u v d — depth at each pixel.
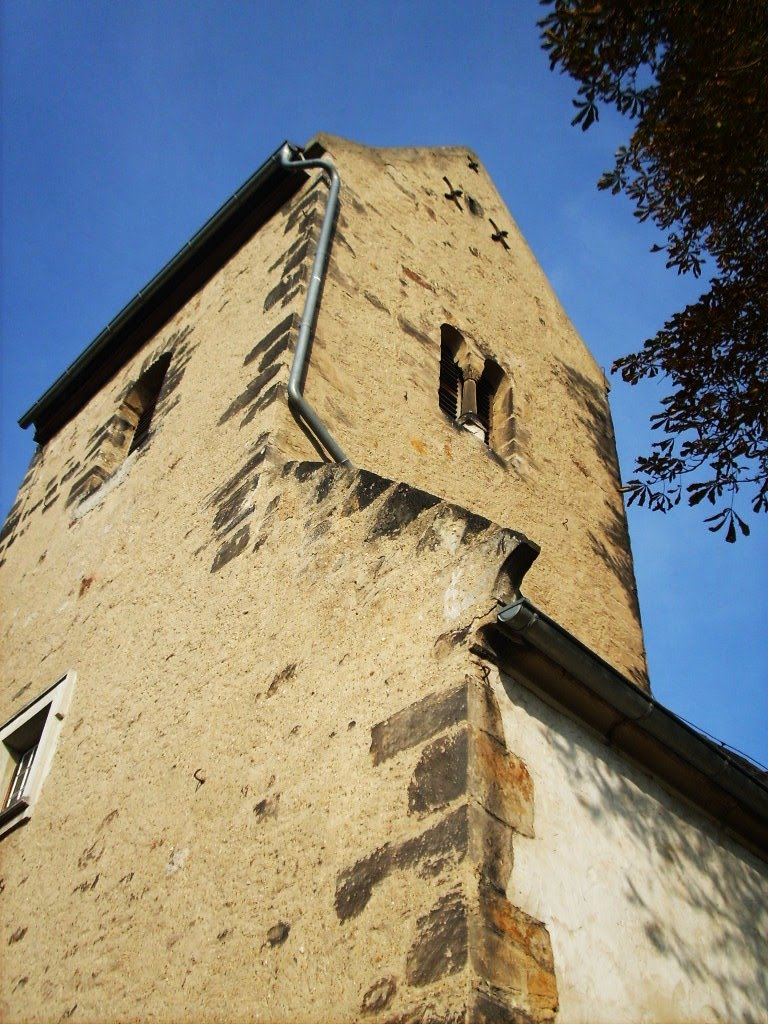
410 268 10.89
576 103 7.84
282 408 7.82
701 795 5.55
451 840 4.20
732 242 8.13
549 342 12.52
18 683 8.73
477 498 9.26
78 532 9.86
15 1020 5.65
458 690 4.68
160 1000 4.85
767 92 7.36
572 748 5.01
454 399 10.38
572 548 10.07
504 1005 3.78
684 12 7.46
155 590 7.68
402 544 5.68
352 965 4.16
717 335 7.93
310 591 6.03
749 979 4.98
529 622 4.76
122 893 5.62
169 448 9.18
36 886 6.40
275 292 9.45
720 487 7.80
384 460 8.45
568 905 4.36
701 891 5.14
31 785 7.20
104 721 7.08
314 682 5.48
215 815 5.41
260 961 4.53
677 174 8.07
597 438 11.98
